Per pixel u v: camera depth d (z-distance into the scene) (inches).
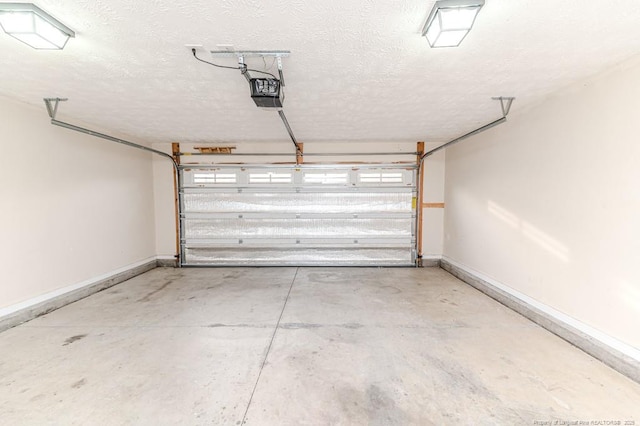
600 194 84.5
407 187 197.8
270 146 197.8
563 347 91.1
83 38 63.0
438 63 76.7
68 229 132.4
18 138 109.8
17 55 70.8
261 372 79.0
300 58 73.3
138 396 69.7
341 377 76.8
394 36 62.8
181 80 87.1
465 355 87.1
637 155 74.5
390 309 123.5
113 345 93.6
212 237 201.0
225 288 153.5
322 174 198.1
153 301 134.1
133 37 62.8
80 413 64.2
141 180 186.4
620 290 79.1
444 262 192.4
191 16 55.2
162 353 88.8
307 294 143.5
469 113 124.4
